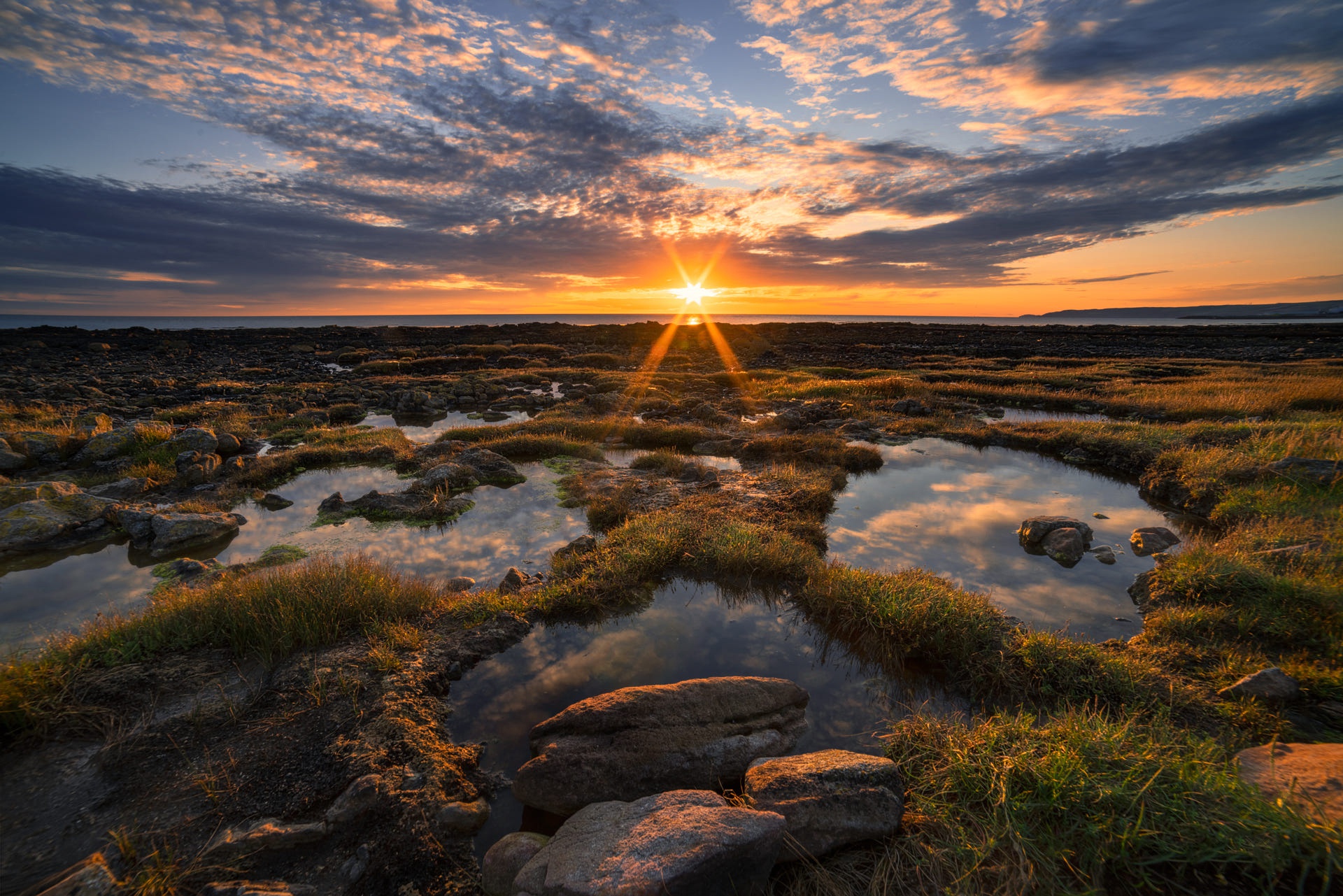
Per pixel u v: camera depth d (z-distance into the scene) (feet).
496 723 18.94
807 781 13.82
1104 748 13.93
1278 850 10.19
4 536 33.76
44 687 17.88
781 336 247.91
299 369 139.85
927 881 11.98
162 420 69.77
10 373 117.80
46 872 12.73
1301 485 34.88
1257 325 348.79
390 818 14.17
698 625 25.35
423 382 112.68
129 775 15.47
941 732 16.74
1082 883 10.98
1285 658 20.04
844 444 56.18
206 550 34.71
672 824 11.91
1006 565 31.17
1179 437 51.37
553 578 29.32
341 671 20.12
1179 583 25.67
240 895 12.00
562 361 156.15
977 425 65.77
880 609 24.14
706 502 40.14
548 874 11.64
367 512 40.47
